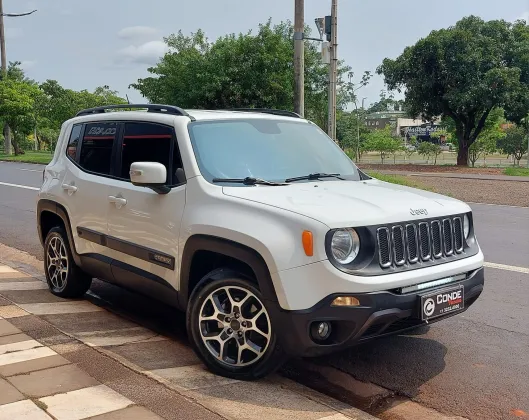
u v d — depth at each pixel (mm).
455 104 32719
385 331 4043
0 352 4434
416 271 4020
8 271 7633
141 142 5172
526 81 32781
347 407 3932
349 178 5141
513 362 4809
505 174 25578
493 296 6637
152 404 3566
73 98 51781
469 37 32219
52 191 6254
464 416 3908
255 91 25547
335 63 16797
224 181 4500
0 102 43375
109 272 5508
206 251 4371
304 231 3793
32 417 3367
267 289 3898
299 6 15555
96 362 4238
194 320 4332
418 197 4520
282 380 4281
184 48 28406
